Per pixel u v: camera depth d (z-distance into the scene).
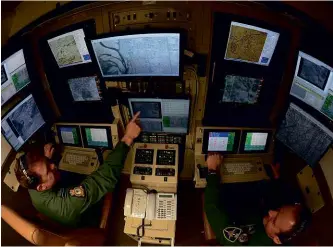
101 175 2.44
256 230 2.47
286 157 3.04
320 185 2.54
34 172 2.25
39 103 2.98
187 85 2.80
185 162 3.29
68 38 2.66
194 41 2.60
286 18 2.35
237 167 3.05
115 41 2.35
